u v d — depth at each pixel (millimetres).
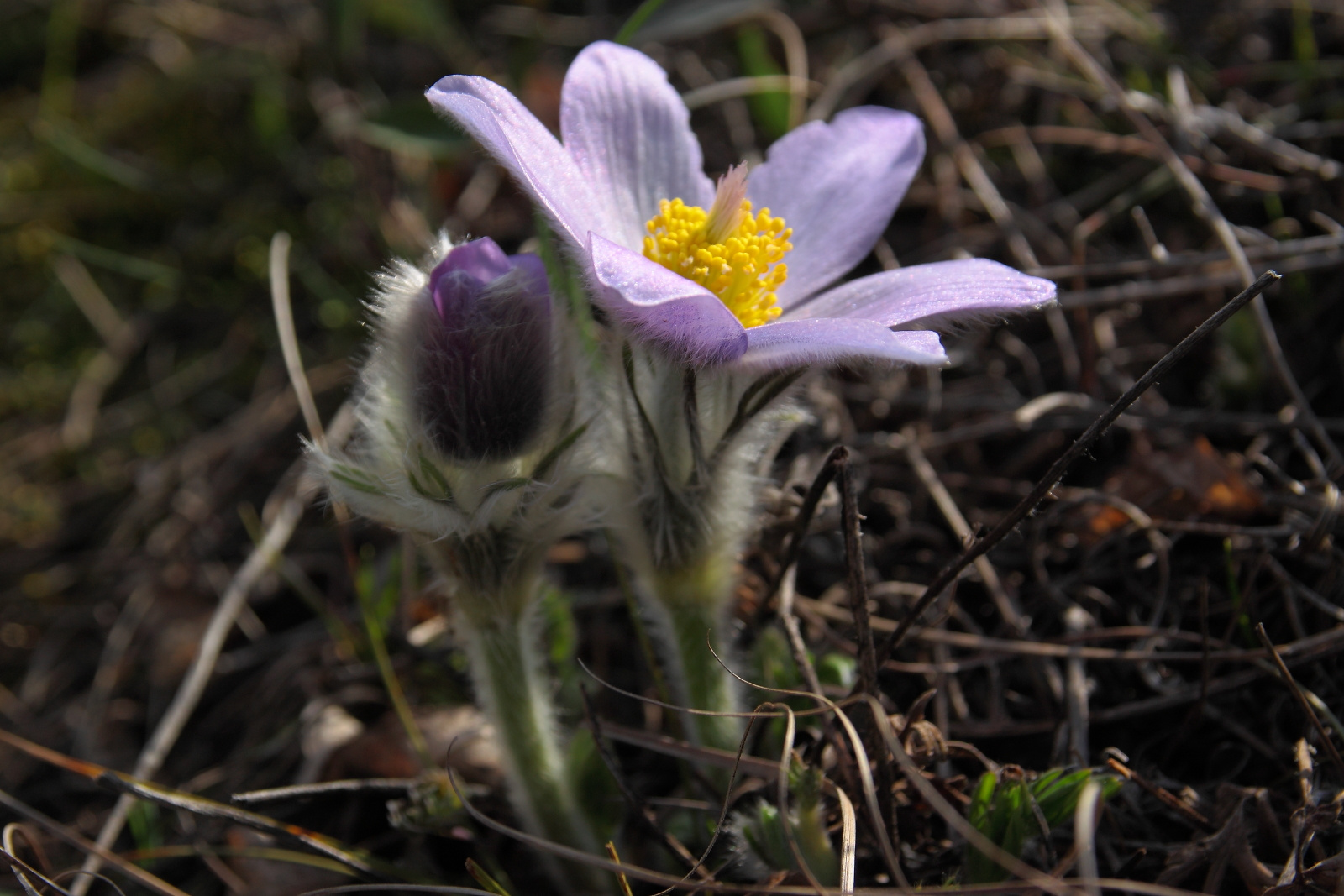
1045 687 246
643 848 240
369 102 332
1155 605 254
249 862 246
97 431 306
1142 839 230
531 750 231
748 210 222
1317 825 219
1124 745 243
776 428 239
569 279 234
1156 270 287
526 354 211
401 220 312
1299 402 260
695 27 310
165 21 372
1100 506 263
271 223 326
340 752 256
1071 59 310
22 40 377
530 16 361
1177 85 301
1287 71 302
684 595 228
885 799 220
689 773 240
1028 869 203
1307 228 287
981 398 277
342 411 288
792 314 226
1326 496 248
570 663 251
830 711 226
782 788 210
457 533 219
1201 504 260
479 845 238
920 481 271
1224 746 239
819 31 345
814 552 263
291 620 281
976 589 260
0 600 287
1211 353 279
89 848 233
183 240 329
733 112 319
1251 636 247
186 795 247
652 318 205
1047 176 310
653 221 221
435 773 241
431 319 210
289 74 354
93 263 329
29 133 355
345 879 242
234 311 318
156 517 295
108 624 283
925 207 308
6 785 263
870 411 281
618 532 228
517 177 207
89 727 268
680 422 218
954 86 320
